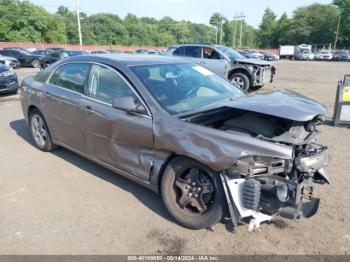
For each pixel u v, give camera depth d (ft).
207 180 9.34
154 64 12.32
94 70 12.51
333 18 262.47
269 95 10.23
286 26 303.68
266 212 9.19
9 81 32.09
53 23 237.45
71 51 72.38
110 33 297.53
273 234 9.61
